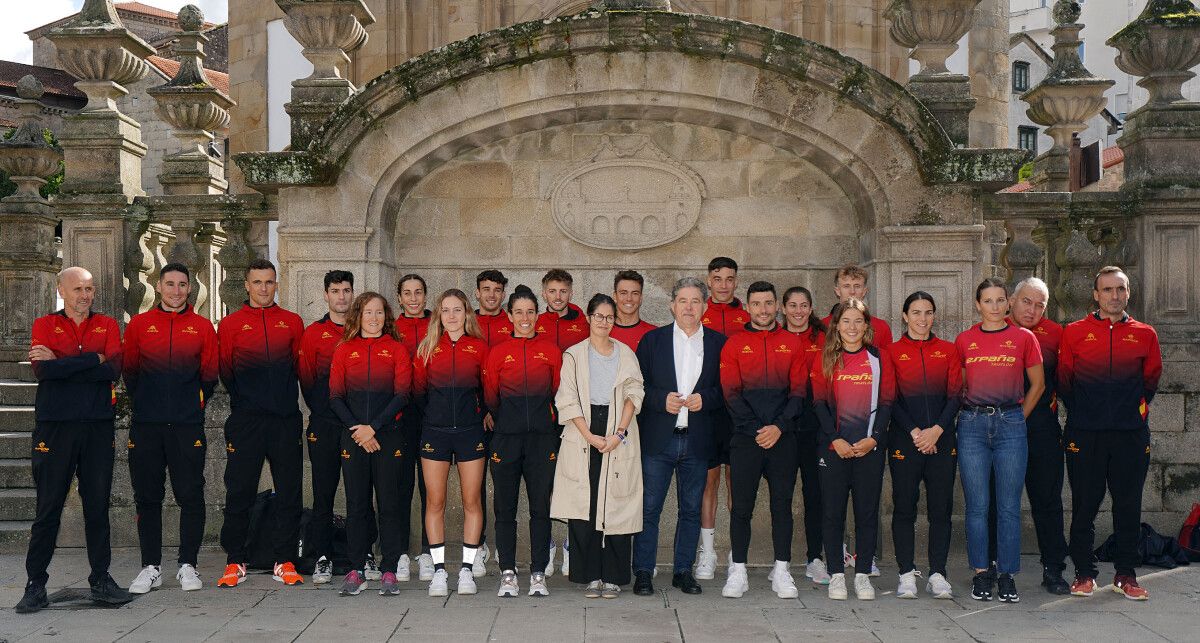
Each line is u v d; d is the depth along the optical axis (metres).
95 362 6.30
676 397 6.59
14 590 6.78
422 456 6.67
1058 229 8.55
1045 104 9.96
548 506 6.64
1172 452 7.85
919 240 7.70
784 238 8.23
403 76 7.66
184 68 10.50
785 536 6.61
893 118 7.57
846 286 6.92
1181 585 6.88
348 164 7.81
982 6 13.59
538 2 13.36
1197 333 7.91
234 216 8.44
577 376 6.55
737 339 6.69
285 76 13.63
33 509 8.27
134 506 8.20
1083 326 6.61
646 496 6.70
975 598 6.50
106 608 6.25
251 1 13.86
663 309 8.23
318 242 7.84
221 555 8.00
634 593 6.66
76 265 8.45
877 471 6.48
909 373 6.57
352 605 6.32
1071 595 6.60
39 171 10.07
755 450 6.59
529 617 6.02
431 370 6.70
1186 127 7.98
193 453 6.76
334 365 6.68
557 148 8.23
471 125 7.82
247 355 6.86
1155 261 7.98
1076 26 9.98
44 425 6.26
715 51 7.58
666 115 8.00
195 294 8.45
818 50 7.54
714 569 7.39
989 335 6.52
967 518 6.54
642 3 7.88
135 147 8.73
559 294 7.36
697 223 8.21
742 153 8.21
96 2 8.59
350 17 8.10
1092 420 6.52
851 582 7.17
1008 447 6.43
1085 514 6.56
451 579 7.21
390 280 8.20
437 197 8.30
